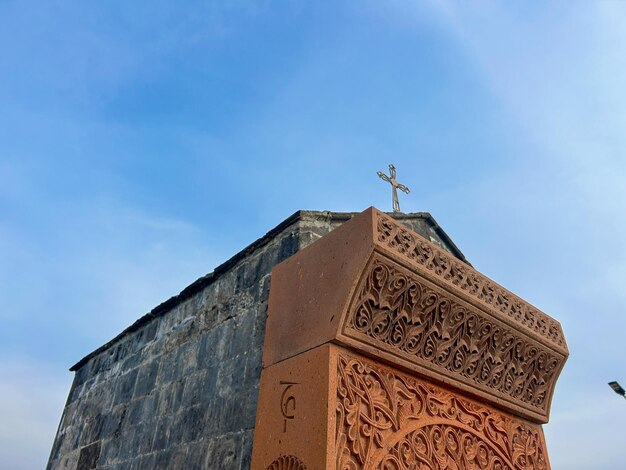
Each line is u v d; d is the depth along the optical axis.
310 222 4.14
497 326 3.90
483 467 3.62
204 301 5.06
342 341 2.93
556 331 4.52
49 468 7.09
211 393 4.12
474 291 3.77
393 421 3.08
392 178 5.57
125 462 5.08
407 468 3.02
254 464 3.09
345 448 2.72
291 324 3.38
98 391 6.71
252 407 3.48
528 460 4.09
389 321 3.20
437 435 3.36
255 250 4.53
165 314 5.84
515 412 4.15
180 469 4.05
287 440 2.90
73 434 6.84
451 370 3.64
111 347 7.00
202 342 4.71
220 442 3.67
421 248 3.43
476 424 3.75
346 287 3.00
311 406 2.83
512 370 4.11
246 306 4.23
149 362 5.65
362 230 3.14
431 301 3.41
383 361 3.20
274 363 3.36
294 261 3.69
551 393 4.50
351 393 2.88
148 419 5.03
